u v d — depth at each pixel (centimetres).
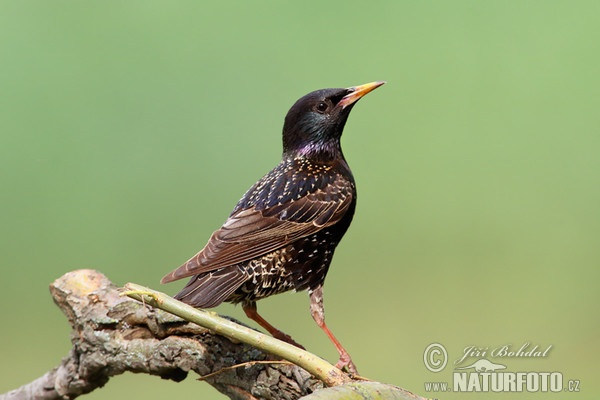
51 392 888
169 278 814
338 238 917
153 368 803
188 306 721
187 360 784
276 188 897
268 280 872
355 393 646
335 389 647
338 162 951
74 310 832
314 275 893
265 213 880
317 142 951
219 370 768
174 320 786
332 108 950
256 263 866
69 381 867
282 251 875
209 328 715
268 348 701
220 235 861
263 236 868
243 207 889
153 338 806
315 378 717
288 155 963
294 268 881
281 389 748
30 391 896
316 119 948
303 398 640
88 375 850
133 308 810
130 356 807
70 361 868
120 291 820
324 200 900
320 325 881
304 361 699
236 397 773
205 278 844
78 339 842
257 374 758
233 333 711
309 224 885
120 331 814
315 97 949
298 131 955
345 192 915
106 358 820
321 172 923
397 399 650
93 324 820
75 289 837
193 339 788
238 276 855
